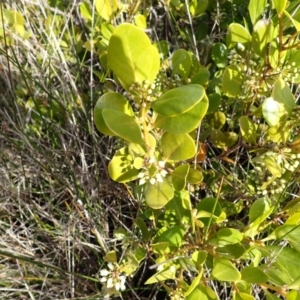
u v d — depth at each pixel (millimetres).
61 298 440
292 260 312
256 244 326
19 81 520
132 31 258
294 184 409
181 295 333
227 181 409
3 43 509
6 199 471
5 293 444
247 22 519
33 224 450
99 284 446
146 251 379
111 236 465
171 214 385
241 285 326
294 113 349
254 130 378
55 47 499
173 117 284
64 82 476
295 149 354
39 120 516
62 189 471
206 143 445
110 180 453
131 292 445
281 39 347
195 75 407
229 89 384
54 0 560
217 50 458
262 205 330
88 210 437
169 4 521
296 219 315
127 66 271
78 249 462
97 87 501
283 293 300
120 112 270
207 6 530
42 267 444
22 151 469
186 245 350
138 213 415
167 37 554
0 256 455
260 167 396
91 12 506
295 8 409
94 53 526
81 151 449
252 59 409
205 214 346
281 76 370
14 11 502
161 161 305
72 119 484
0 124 522
